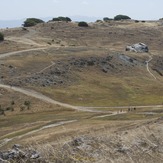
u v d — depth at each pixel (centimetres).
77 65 14838
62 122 7950
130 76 15412
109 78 14675
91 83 13812
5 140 5922
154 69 16988
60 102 11406
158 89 14188
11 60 14112
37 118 8912
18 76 12738
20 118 9081
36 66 13938
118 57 16688
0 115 9750
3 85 11819
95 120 7862
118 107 11062
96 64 15375
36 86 12294
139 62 17212
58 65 14350
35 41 18925
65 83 13225
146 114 8169
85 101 11906
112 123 5872
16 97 11112
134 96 13062
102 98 12431
